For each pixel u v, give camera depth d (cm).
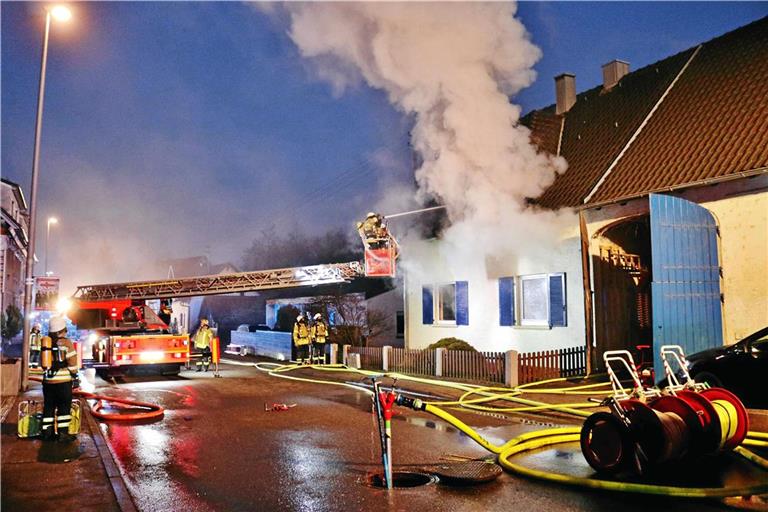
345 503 525
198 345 1795
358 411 1023
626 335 1469
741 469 622
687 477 594
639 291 1520
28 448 713
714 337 1176
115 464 647
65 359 772
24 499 517
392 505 518
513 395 1079
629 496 539
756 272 1129
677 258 1174
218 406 1085
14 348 2950
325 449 734
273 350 2350
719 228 1195
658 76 1678
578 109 1892
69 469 618
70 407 775
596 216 1429
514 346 1631
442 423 907
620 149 1512
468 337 1791
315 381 1471
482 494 548
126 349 1564
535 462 658
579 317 1452
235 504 523
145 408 1055
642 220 1402
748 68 1395
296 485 579
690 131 1369
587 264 1411
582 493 549
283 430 855
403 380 1409
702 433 600
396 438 800
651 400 636
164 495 549
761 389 857
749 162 1138
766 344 863
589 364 1375
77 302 1792
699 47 1639
